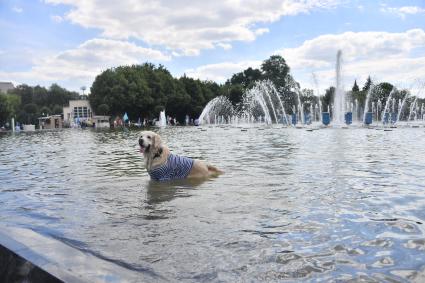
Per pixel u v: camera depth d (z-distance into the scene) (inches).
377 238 147.3
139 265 125.5
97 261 119.0
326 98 2650.1
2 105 3011.8
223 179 296.8
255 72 4630.9
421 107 2010.3
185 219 182.1
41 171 370.9
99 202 225.8
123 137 1044.5
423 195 220.7
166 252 137.6
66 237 158.1
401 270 117.6
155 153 309.6
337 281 111.0
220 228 165.3
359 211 187.3
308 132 962.1
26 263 107.3
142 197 238.4
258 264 124.4
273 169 337.7
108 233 162.7
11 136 1448.1
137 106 3161.9
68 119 3499.0
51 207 215.5
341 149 501.7
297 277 114.2
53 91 5841.5
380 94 2263.8
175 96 3415.4
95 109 3280.0
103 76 3157.0
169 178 306.0
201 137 888.3
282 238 149.9
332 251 135.0
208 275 116.8
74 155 533.3
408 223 165.6
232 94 3570.4
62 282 94.5
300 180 277.1
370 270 118.2
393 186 248.2
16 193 260.7
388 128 1087.6
